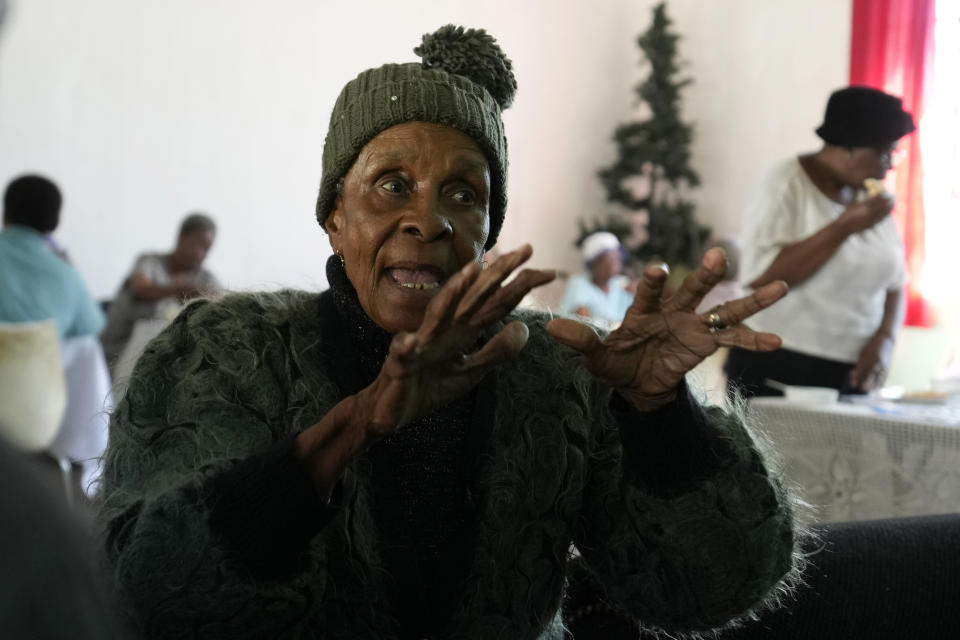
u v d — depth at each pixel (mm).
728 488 976
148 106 6113
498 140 1060
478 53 1066
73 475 3709
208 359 966
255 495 771
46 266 3807
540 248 8047
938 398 2822
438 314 745
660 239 7613
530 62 7898
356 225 1010
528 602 1023
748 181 7660
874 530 1315
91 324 3918
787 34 7363
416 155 999
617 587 1073
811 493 2592
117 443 932
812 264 2865
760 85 7555
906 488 2396
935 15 6113
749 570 1005
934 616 1317
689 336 865
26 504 297
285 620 832
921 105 6086
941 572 1323
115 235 6031
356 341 1040
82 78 5879
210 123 6352
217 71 6355
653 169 7781
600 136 8297
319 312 1045
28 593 288
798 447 2629
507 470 1018
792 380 2963
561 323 864
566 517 1052
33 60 5727
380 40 7070
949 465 2311
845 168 2936
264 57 6539
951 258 5949
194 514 780
